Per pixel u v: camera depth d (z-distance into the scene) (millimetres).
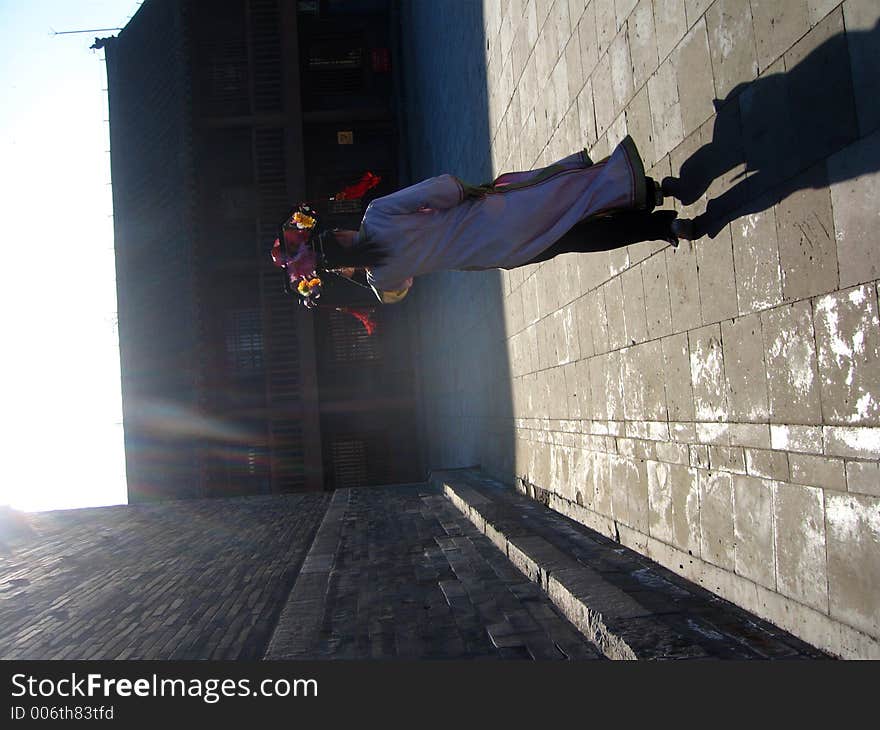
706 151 3771
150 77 20172
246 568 8133
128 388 20125
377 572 6812
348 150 20172
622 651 3566
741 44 3398
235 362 19250
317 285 4414
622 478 5383
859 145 2686
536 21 6949
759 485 3479
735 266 3562
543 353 7523
